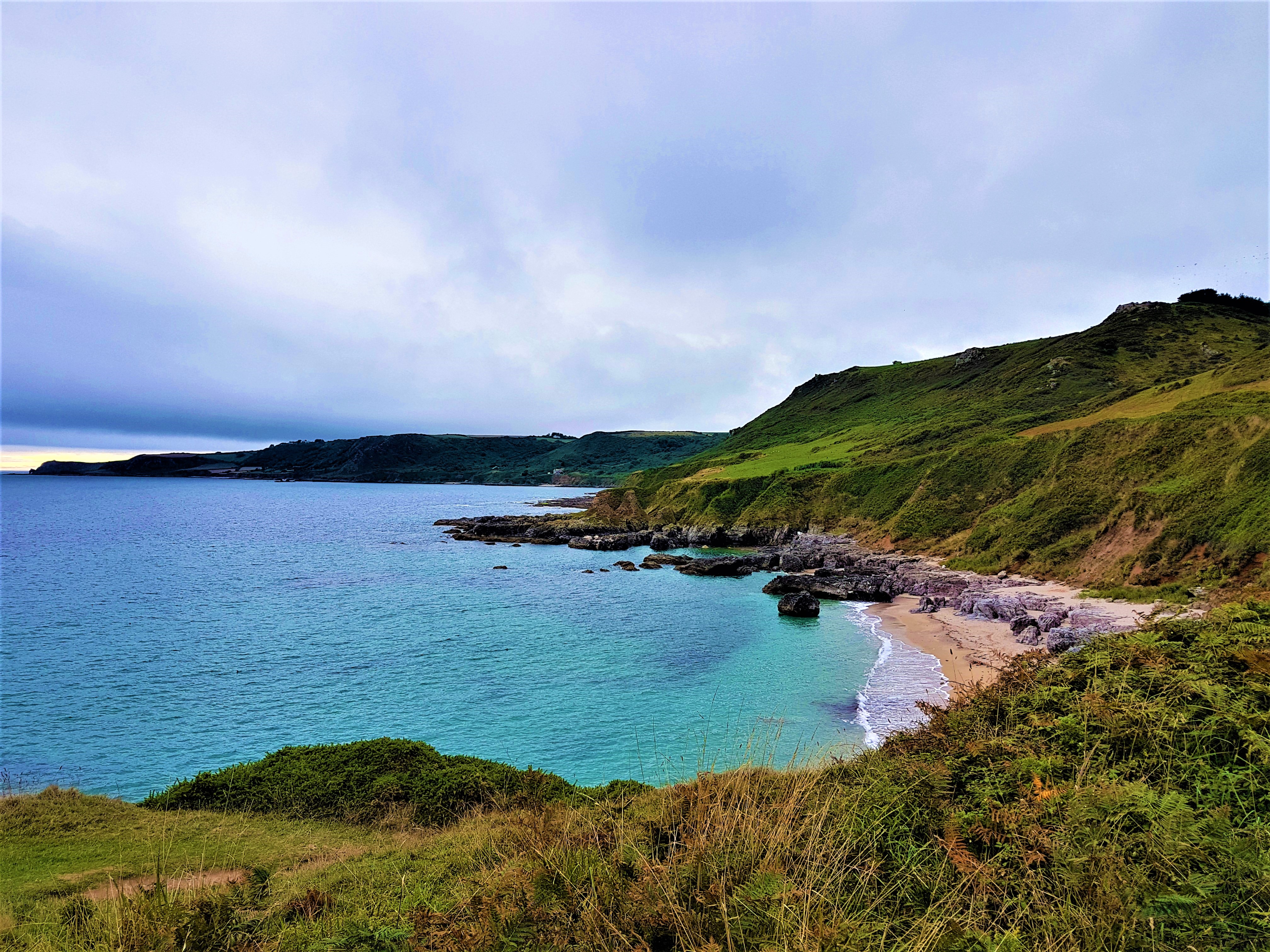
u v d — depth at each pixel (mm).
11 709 28766
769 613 45406
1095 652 8180
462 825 12734
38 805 14656
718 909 3680
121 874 10461
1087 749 5711
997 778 5559
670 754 21922
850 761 7789
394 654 36594
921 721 8281
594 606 48938
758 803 5438
